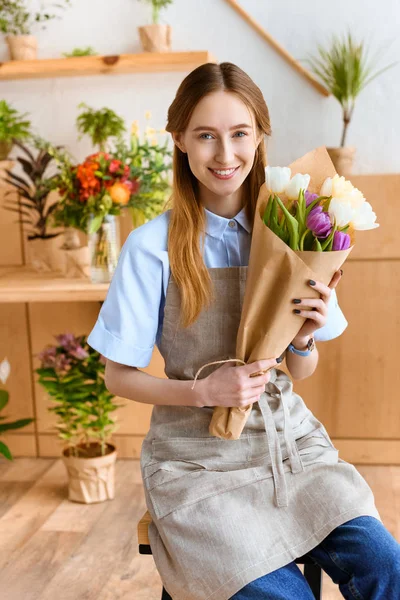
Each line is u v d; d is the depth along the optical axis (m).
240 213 1.40
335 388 2.78
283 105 2.74
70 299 2.41
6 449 2.59
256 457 1.32
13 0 2.78
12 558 2.17
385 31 2.65
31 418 2.82
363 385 2.77
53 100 2.84
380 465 2.81
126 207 2.45
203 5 2.72
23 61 2.64
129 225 2.71
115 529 2.35
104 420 2.54
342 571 1.18
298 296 1.20
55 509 2.51
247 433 1.34
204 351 1.34
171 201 1.50
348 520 1.20
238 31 2.72
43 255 2.79
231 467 1.31
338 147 2.64
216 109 1.26
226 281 1.33
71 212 2.44
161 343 1.39
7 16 2.80
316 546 1.24
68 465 2.54
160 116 2.80
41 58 2.83
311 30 2.68
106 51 2.79
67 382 2.53
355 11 2.65
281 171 1.20
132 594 1.96
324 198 1.21
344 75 2.54
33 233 2.88
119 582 2.03
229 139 1.28
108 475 2.56
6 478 2.78
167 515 1.25
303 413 1.41
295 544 1.19
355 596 1.14
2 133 2.66
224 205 1.40
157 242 1.36
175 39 2.76
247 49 2.73
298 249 1.19
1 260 2.92
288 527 1.22
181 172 1.38
